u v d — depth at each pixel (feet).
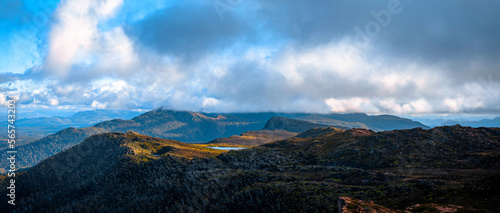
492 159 504.84
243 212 523.29
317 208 403.75
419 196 346.33
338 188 453.17
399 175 470.80
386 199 369.71
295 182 552.82
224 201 603.67
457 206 282.56
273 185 556.92
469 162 526.98
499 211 248.93
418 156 629.10
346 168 638.53
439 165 540.11
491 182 305.12
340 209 343.46
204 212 611.47
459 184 336.70
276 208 468.75
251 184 631.15
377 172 497.46
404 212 300.40
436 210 281.54
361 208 329.11
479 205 272.51
